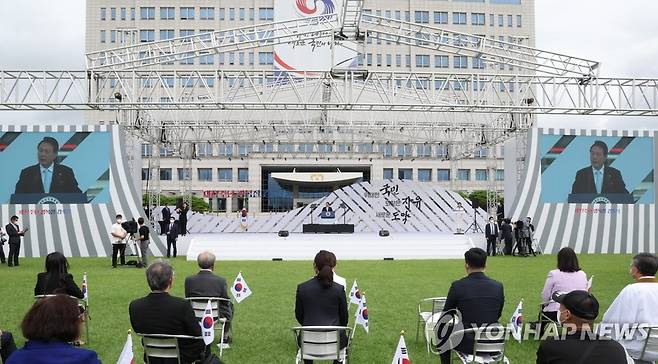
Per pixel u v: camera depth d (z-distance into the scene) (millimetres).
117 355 7641
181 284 14766
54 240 23297
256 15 72312
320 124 30562
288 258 23203
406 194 32469
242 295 9398
